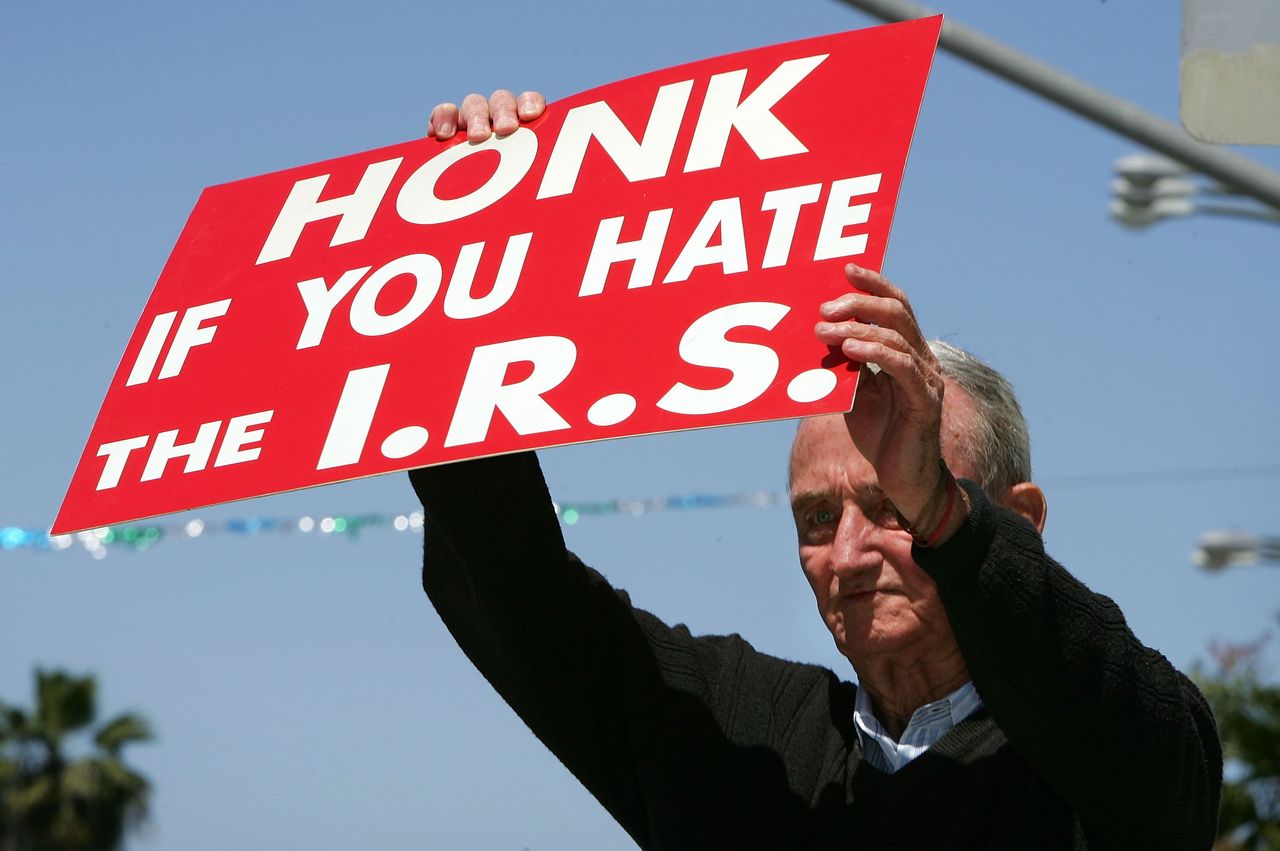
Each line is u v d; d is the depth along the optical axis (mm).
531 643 4953
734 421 4062
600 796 5180
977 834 4469
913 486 3998
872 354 3945
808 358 4066
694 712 5023
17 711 66188
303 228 4934
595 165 4684
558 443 4203
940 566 3988
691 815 4852
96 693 66812
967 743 4559
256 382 4629
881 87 4504
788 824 4734
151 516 4484
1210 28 4848
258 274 4871
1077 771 4141
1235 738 28281
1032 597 3967
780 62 4645
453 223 4746
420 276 4664
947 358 4852
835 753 4797
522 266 4562
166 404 4672
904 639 4570
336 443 4434
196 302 4871
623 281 4402
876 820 4551
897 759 4672
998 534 4000
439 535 4984
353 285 4727
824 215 4309
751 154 4504
